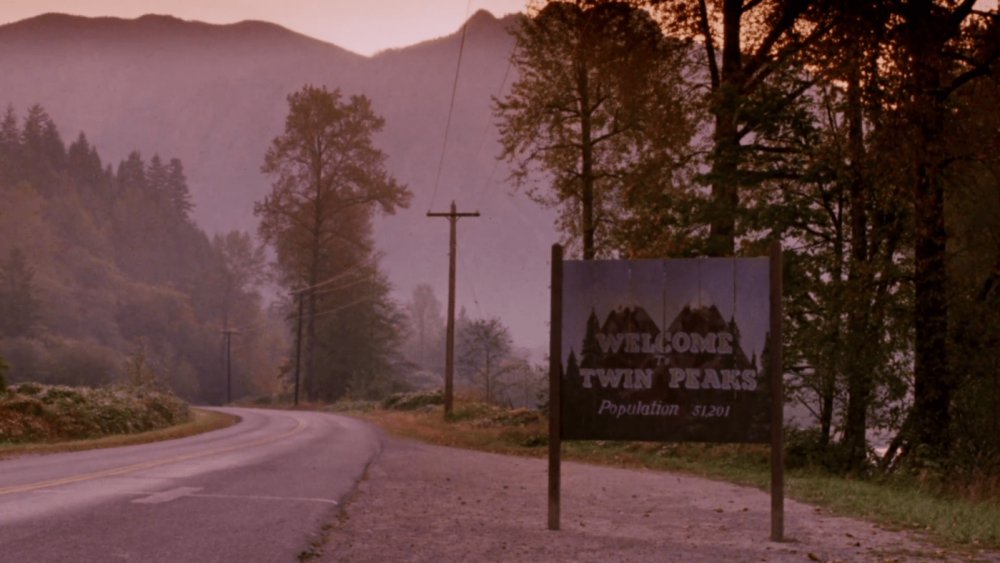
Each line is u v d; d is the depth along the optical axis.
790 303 21.67
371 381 100.44
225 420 51.75
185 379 156.75
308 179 103.12
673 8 26.75
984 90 21.58
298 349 94.38
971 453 19.81
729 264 9.75
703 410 9.71
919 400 20.36
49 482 12.36
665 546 8.95
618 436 9.80
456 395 63.53
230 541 8.04
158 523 8.82
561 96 35.59
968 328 20.59
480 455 25.08
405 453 23.98
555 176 36.66
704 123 25.66
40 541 7.52
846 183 21.91
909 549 9.06
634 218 26.27
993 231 21.52
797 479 17.88
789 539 9.58
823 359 20.47
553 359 9.91
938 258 20.34
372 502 11.91
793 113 22.89
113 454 20.58
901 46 20.62
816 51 22.39
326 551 7.97
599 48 27.69
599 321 9.89
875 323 20.78
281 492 12.24
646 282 9.84
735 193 24.30
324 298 104.75
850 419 20.81
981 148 20.52
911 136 20.14
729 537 9.72
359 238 105.75
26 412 30.22
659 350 9.80
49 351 133.25
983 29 21.41
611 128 35.91
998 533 10.23
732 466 21.33
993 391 20.23
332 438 30.64
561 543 8.98
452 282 50.12
